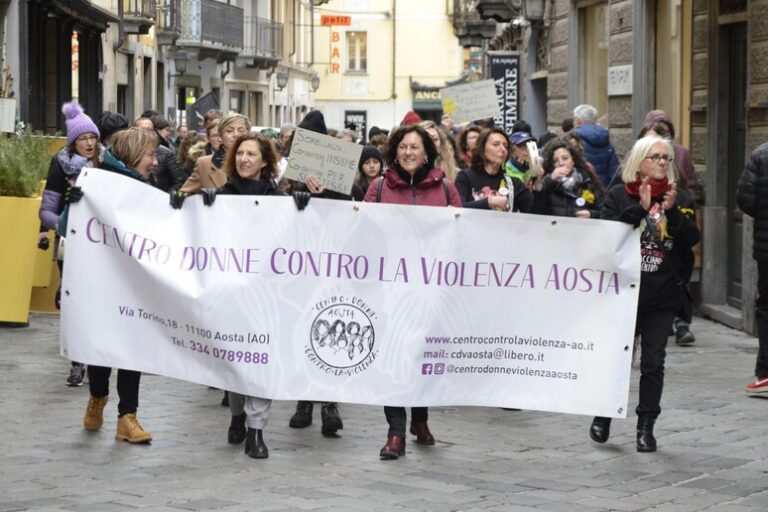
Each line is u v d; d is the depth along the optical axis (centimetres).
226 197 854
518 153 1103
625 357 867
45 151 1527
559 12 2344
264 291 850
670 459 865
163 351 866
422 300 858
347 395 854
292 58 6347
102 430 939
